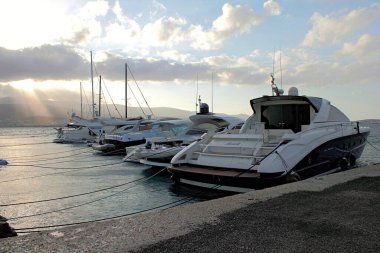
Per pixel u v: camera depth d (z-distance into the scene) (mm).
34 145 45156
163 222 5082
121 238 4422
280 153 11602
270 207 5918
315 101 14656
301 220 5188
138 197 13203
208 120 20500
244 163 12062
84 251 4000
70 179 17672
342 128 15227
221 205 6062
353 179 8562
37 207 11859
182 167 13273
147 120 33531
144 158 18438
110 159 26094
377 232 4648
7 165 23578
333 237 4469
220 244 4230
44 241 4324
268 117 15469
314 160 12844
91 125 45531
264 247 4141
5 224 7277
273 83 17016
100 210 11414
